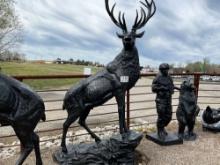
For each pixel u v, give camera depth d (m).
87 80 5.44
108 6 5.49
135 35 5.41
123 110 5.50
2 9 18.80
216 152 6.26
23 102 4.20
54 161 5.47
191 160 5.81
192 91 6.95
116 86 5.39
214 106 14.06
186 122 6.87
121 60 5.43
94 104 5.46
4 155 5.98
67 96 5.39
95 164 5.25
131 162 5.40
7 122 4.22
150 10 5.57
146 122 9.05
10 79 4.23
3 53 19.81
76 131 7.88
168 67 6.49
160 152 6.15
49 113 10.77
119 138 5.38
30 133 4.31
